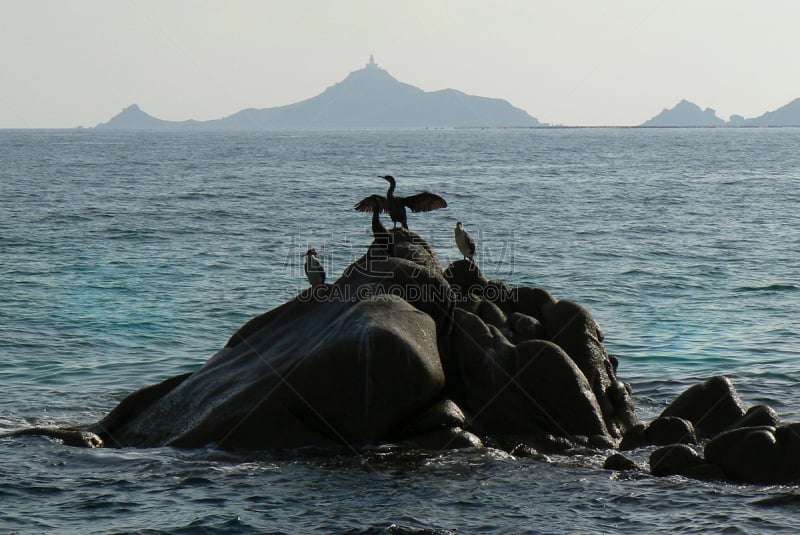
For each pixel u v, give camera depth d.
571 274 62.78
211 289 56.72
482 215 100.19
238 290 56.53
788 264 67.25
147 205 110.31
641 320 48.41
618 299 54.06
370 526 23.42
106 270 63.34
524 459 28.36
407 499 25.20
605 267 65.75
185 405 31.44
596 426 30.30
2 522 23.80
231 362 32.47
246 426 29.48
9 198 117.94
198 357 41.69
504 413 30.27
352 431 29.14
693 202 116.38
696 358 40.94
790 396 35.50
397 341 28.75
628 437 30.27
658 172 177.38
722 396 31.39
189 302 52.72
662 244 78.00
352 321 29.72
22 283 57.81
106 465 28.12
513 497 25.30
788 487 25.50
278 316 33.62
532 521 23.66
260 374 30.78
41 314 49.09
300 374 29.44
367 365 28.67
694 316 49.25
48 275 60.94
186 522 23.81
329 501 25.11
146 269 64.00
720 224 92.75
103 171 179.50
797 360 40.31
